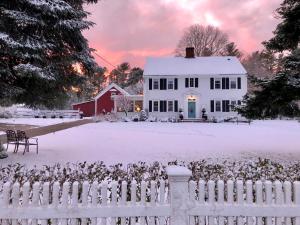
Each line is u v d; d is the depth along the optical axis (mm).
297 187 3457
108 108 41625
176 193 3398
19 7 9023
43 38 9234
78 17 9969
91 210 3377
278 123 32094
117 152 11688
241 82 34312
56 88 10688
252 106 9906
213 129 23938
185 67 35969
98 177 4465
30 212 3330
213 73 34406
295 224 3414
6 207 3316
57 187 3404
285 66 9133
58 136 17641
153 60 37438
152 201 3436
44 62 9539
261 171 5172
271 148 13312
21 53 8719
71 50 10430
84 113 43594
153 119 34000
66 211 3357
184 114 34938
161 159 10281
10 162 9211
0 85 8977
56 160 9727
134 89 63094
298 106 9508
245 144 14688
